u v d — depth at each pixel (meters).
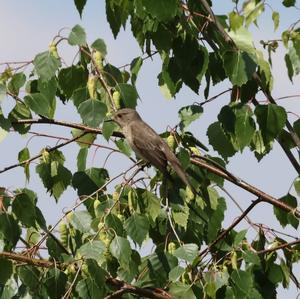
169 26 13.21
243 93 13.62
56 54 12.89
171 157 13.42
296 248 13.36
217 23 13.38
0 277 11.98
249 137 13.15
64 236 12.73
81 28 12.91
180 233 13.47
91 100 12.90
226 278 12.03
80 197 13.43
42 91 13.11
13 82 13.09
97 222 12.65
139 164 13.45
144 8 12.89
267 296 13.06
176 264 12.66
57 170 13.55
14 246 12.48
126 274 12.55
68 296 11.78
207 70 13.68
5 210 12.48
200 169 13.64
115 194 12.96
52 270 11.84
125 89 13.33
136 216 12.57
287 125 14.08
